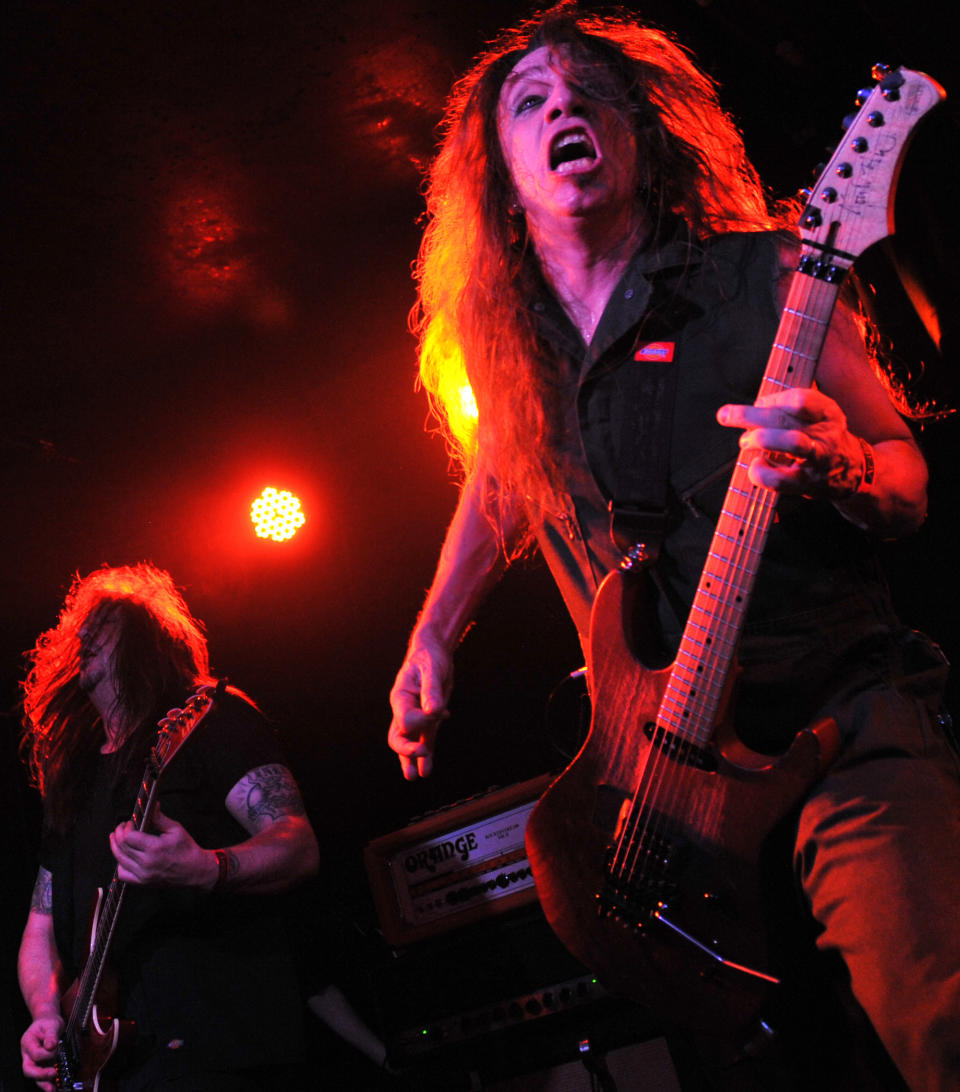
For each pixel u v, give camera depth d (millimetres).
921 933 1239
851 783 1374
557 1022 2783
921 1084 1238
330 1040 4199
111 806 2658
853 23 3322
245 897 2512
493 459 1870
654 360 1619
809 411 1232
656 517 1594
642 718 1543
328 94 4051
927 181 3051
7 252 4512
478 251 1892
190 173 4312
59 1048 2424
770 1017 1476
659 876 1509
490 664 5898
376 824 5859
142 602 2951
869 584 1532
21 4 3361
